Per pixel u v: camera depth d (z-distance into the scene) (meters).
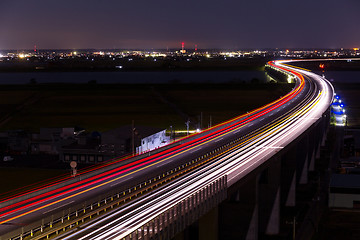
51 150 124.12
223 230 74.69
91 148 112.69
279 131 114.94
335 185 90.94
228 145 99.38
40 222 45.62
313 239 76.31
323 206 92.31
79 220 48.44
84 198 59.72
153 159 87.12
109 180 70.12
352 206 90.25
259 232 81.12
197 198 54.50
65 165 110.38
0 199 83.44
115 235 44.09
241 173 70.31
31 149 125.62
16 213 53.41
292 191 93.12
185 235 69.81
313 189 104.38
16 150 125.94
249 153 87.56
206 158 84.06
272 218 80.50
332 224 82.50
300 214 88.62
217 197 59.53
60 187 66.12
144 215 50.31
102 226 46.94
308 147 113.81
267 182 81.75
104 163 110.94
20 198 58.75
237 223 74.19
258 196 77.00
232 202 75.00
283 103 187.38
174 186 63.81
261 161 77.44
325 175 114.38
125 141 109.94
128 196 57.22
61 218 48.03
